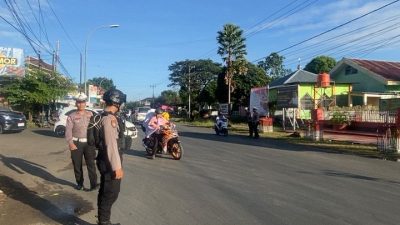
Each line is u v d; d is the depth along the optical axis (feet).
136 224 23.08
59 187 33.06
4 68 123.24
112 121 20.54
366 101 136.15
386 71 138.92
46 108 123.44
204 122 176.76
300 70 163.32
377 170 44.45
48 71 126.72
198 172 40.60
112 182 20.56
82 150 31.91
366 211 25.89
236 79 195.62
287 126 126.00
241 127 134.92
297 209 26.21
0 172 38.83
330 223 23.27
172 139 50.14
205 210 25.93
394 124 60.18
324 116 92.38
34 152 55.31
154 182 35.22
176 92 414.41
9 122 87.15
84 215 24.95
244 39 181.27
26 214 25.03
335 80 153.69
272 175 39.17
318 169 43.78
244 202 27.99
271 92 157.07
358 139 80.84
